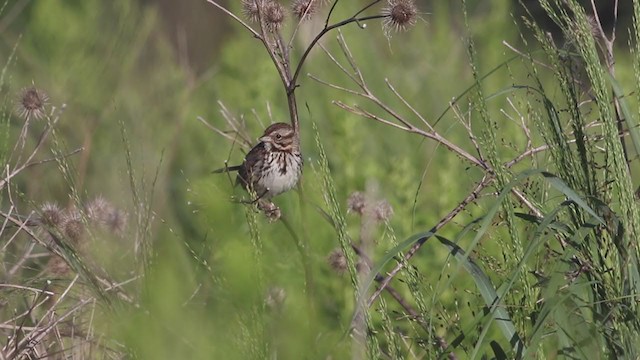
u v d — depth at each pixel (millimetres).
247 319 6203
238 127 13891
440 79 19172
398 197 12578
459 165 13523
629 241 7621
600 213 7879
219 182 5781
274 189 12383
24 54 17391
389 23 9328
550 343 8711
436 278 11406
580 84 8734
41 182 13891
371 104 17828
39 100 11055
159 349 5422
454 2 23031
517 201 9812
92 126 15938
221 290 6312
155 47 20484
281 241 11711
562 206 7812
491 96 8625
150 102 17297
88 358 9125
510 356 8008
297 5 9656
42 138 10945
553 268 7914
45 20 17750
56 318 9688
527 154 9562
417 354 9891
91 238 9320
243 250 5012
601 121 8070
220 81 18234
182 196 13539
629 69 17938
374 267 7598
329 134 15859
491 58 19219
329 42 19344
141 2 23328
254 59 17859
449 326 8773
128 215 9852
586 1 22391
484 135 8508
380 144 16281
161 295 5453
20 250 11438
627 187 7699
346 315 10289
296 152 12398
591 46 8016
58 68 16984
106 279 9148
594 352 7621
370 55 19703
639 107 8156
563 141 8273
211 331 5996
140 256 8789
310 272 9102
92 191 13367
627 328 7566
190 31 23453
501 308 7781
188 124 16812
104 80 17516
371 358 7617
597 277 7766
